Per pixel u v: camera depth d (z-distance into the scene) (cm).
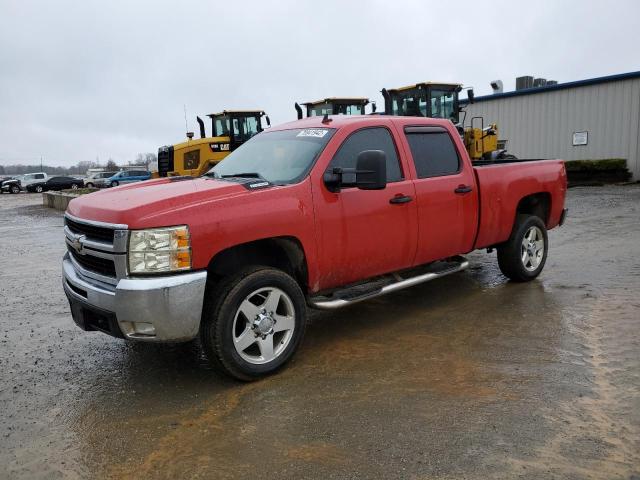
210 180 466
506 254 635
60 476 303
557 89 2411
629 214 1214
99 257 393
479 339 477
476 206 573
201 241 379
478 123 2728
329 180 448
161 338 375
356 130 489
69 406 387
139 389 411
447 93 1670
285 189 429
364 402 370
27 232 1470
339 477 289
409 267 527
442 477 285
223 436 336
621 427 323
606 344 448
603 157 2300
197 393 398
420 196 516
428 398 371
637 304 546
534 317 525
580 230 1017
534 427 328
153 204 381
